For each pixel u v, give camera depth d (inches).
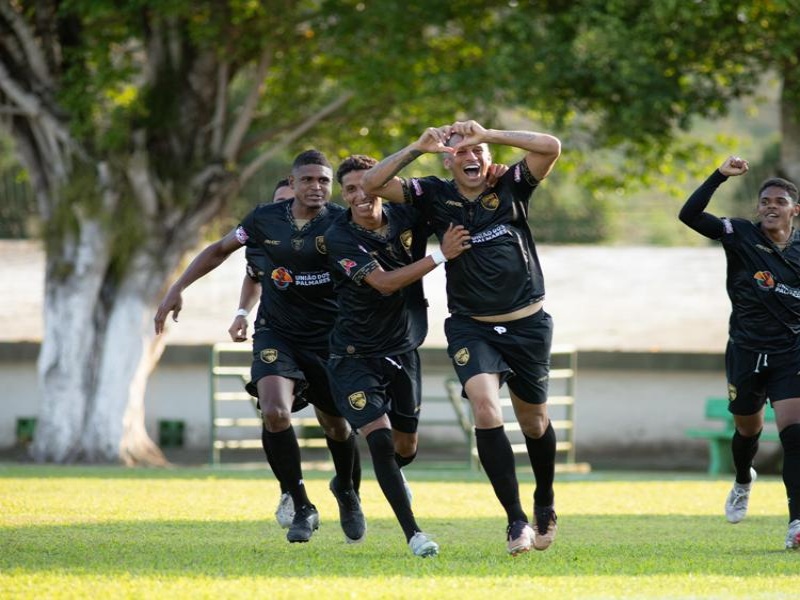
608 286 4188.0
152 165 3026.6
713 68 3038.9
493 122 3122.5
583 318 3892.7
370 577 917.2
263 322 1202.6
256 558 1027.3
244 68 3371.1
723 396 3673.7
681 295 4114.2
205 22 2955.2
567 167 3518.7
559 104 3011.8
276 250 1167.0
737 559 1051.9
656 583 901.2
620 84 2866.6
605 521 1440.7
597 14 2790.4
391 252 1074.1
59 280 3046.3
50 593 822.5
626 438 3690.9
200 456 3617.1
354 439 1179.9
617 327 3818.9
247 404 3732.8
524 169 1043.3
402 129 3262.8
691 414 3686.0
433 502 1681.8
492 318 1048.8
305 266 1163.9
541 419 1077.1
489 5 3080.7
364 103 2987.2
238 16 2935.5
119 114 2947.8
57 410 3024.1
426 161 3826.3
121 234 2997.0
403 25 2913.4
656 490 2012.8
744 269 1183.6
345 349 1087.6
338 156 3422.7
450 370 3678.6
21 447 3676.2
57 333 3038.9
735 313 1205.7
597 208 5123.0
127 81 2965.1
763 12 2923.2
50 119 2989.7
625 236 5108.3
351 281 1069.8
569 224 4918.8
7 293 4060.0
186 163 3048.7
